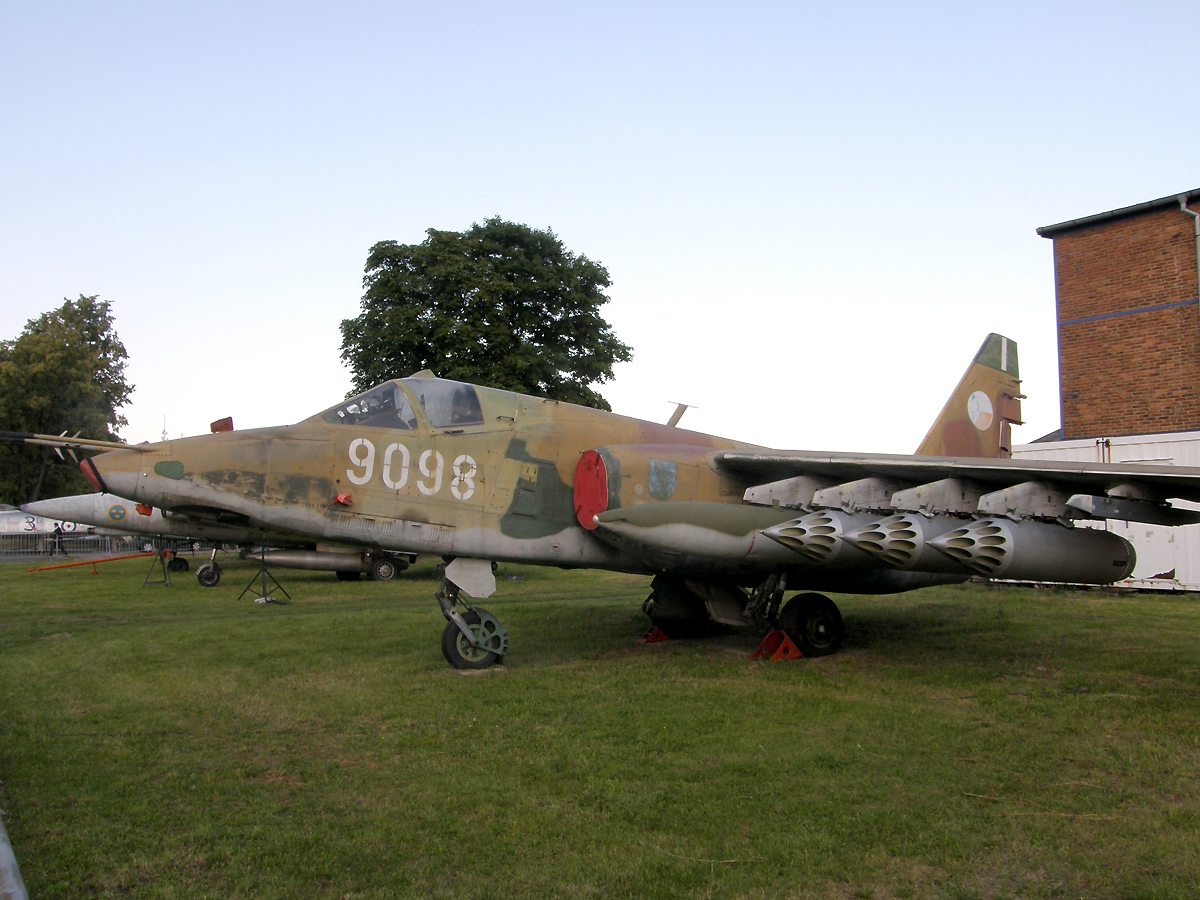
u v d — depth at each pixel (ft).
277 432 26.43
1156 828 13.94
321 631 34.86
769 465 29.40
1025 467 24.20
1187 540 49.80
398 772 16.85
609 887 11.96
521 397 30.27
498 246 92.73
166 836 13.66
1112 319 63.31
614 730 19.74
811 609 29.78
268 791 15.80
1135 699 22.57
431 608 44.09
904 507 26.14
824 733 19.56
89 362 136.46
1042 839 13.55
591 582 62.08
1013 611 42.39
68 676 26.16
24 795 15.52
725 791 15.69
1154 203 60.54
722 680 25.49
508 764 17.33
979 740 18.95
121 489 24.56
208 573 62.59
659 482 28.68
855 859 12.86
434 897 11.64
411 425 27.86
